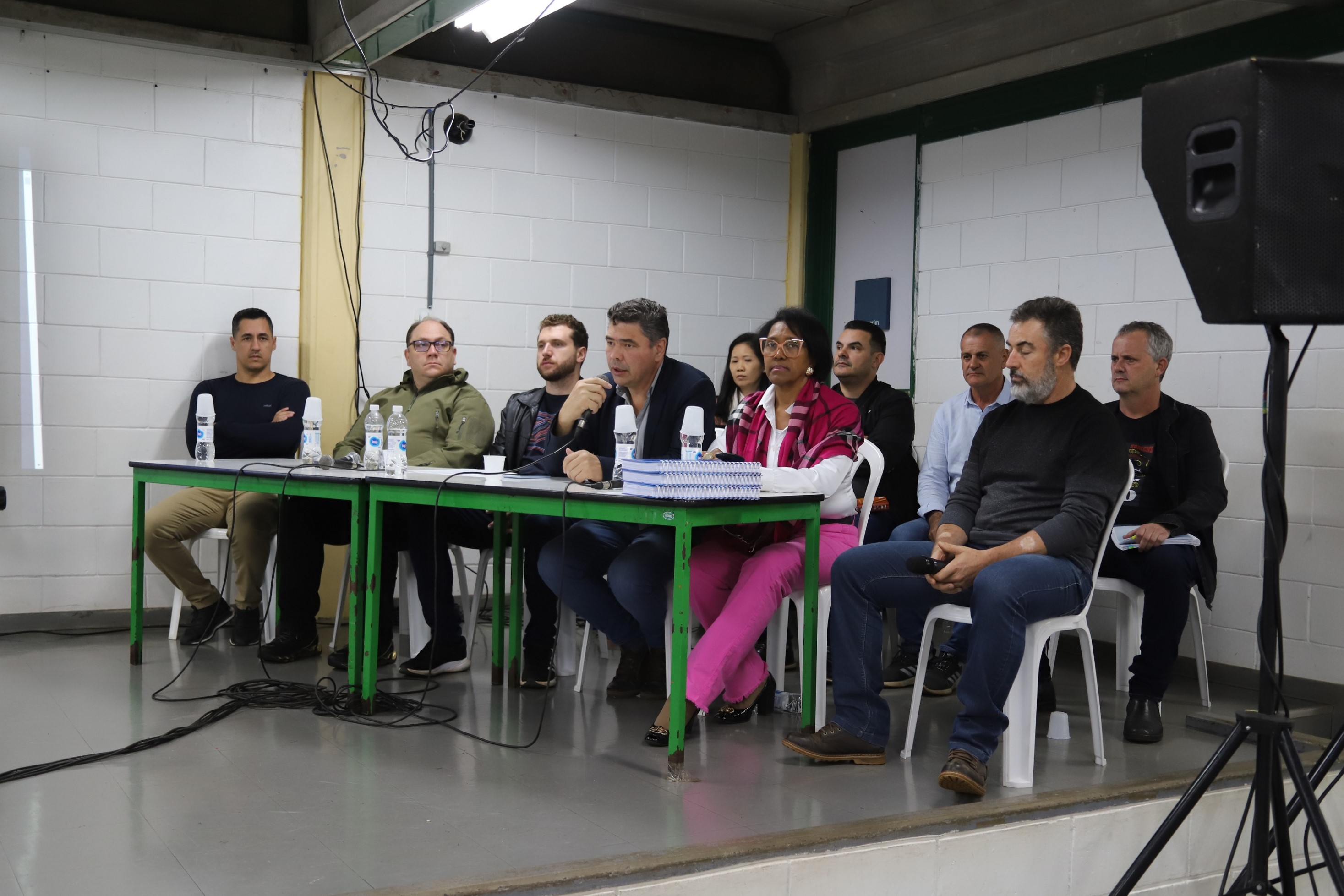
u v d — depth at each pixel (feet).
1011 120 16.46
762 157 19.56
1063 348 9.68
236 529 14.15
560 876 6.86
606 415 11.84
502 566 12.53
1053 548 9.11
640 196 18.62
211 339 16.01
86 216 15.28
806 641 9.98
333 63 16.43
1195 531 11.38
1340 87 6.73
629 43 18.70
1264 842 7.23
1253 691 13.32
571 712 11.23
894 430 13.52
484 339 17.61
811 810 8.23
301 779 8.90
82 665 13.07
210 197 15.93
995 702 8.73
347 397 16.66
